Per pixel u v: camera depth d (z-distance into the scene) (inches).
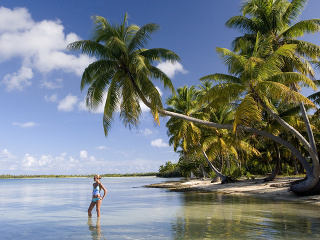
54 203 863.7
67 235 370.6
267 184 1162.6
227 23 900.0
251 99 693.3
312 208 603.2
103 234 371.6
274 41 840.9
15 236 371.2
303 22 786.8
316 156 749.3
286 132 1375.5
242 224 417.4
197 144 1456.7
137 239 336.2
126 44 836.0
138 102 810.2
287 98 732.7
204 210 590.9
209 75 830.5
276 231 363.6
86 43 759.1
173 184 1856.5
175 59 815.7
